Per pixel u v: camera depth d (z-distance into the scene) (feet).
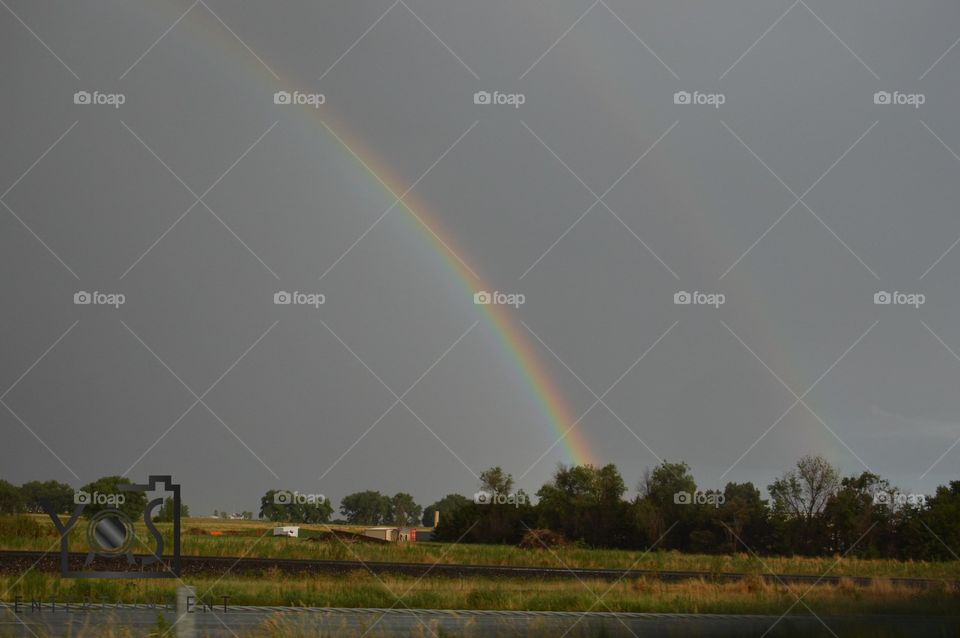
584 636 55.77
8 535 106.01
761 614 70.59
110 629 50.93
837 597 81.05
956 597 82.84
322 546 121.49
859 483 202.49
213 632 51.80
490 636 54.19
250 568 85.05
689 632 59.06
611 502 215.72
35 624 52.70
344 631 53.93
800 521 202.08
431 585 78.84
